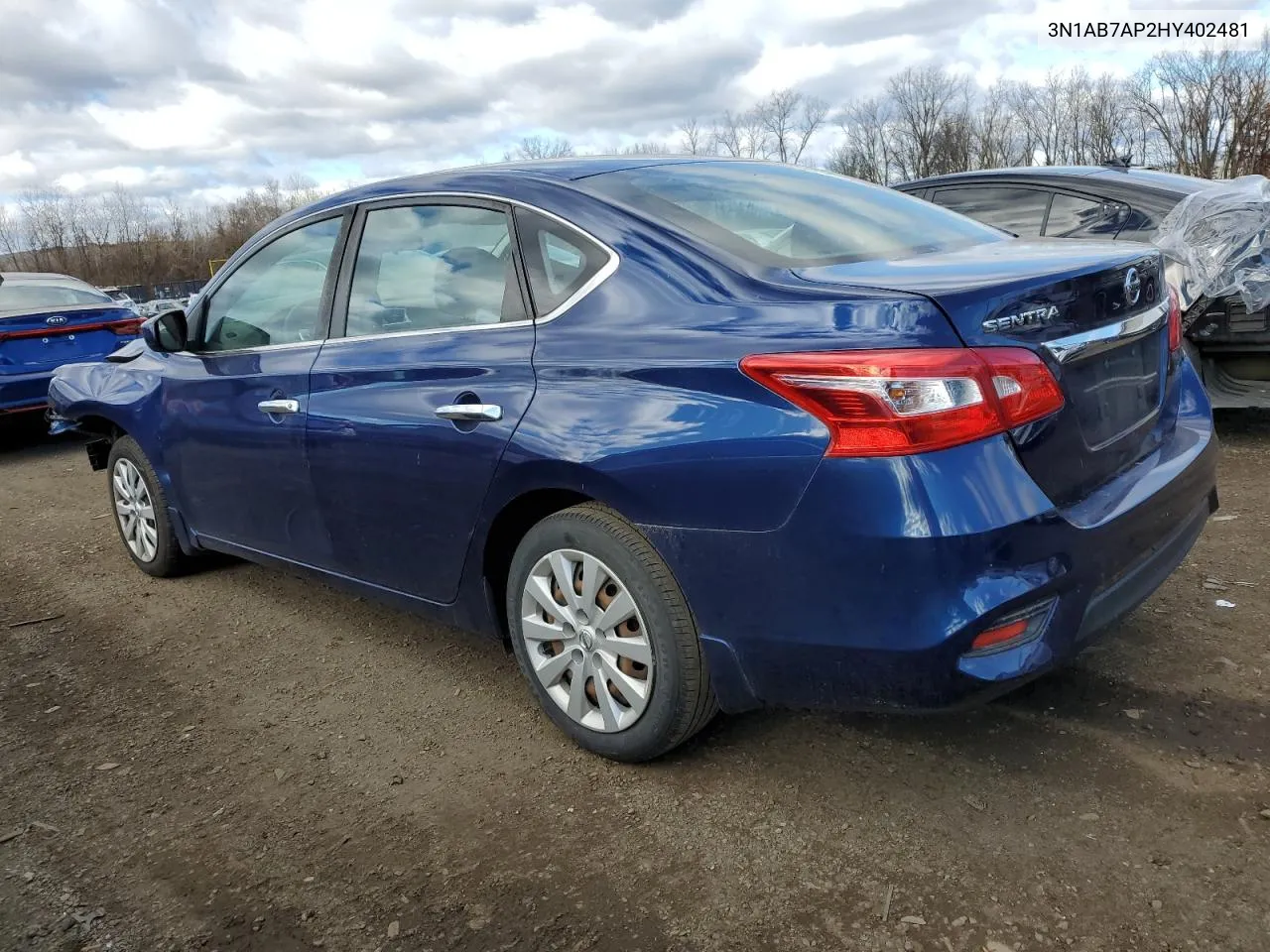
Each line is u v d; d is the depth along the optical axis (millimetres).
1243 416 6133
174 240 81812
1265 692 2855
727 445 2275
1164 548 2602
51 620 4289
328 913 2254
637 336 2527
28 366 8453
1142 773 2529
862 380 2100
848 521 2133
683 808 2553
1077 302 2322
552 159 3301
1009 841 2314
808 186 3260
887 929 2074
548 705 2889
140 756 3039
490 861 2404
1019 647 2189
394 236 3281
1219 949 1942
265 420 3555
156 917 2275
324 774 2863
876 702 2260
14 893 2389
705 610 2422
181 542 4453
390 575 3264
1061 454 2268
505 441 2691
